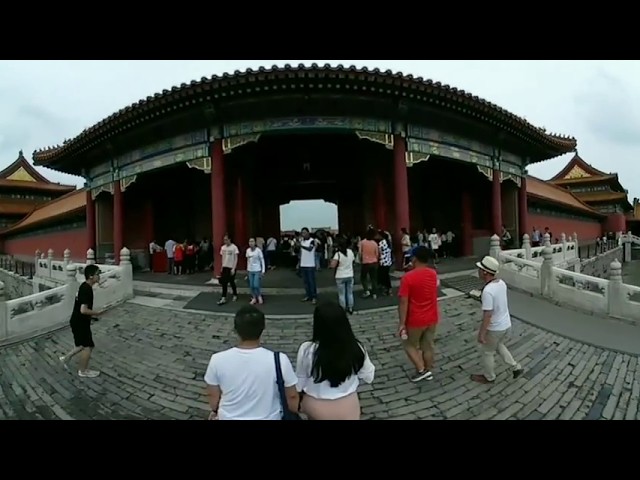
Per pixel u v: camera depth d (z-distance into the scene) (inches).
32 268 1037.2
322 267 682.8
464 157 680.4
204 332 334.0
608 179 1847.9
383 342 301.0
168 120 587.5
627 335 324.5
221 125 563.8
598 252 1134.4
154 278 628.4
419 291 229.8
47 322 377.4
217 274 552.4
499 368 259.1
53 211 1241.4
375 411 203.8
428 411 203.5
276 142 718.5
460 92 557.6
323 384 122.1
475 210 844.6
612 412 204.2
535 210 1099.3
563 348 297.9
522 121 684.1
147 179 808.9
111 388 242.7
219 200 561.3
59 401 227.6
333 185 820.6
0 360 307.1
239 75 477.1
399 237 586.9
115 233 713.6
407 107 568.7
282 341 306.0
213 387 116.7
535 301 436.8
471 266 638.5
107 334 347.6
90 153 750.5
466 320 353.1
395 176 590.2
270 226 811.4
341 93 522.3
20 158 1870.1
